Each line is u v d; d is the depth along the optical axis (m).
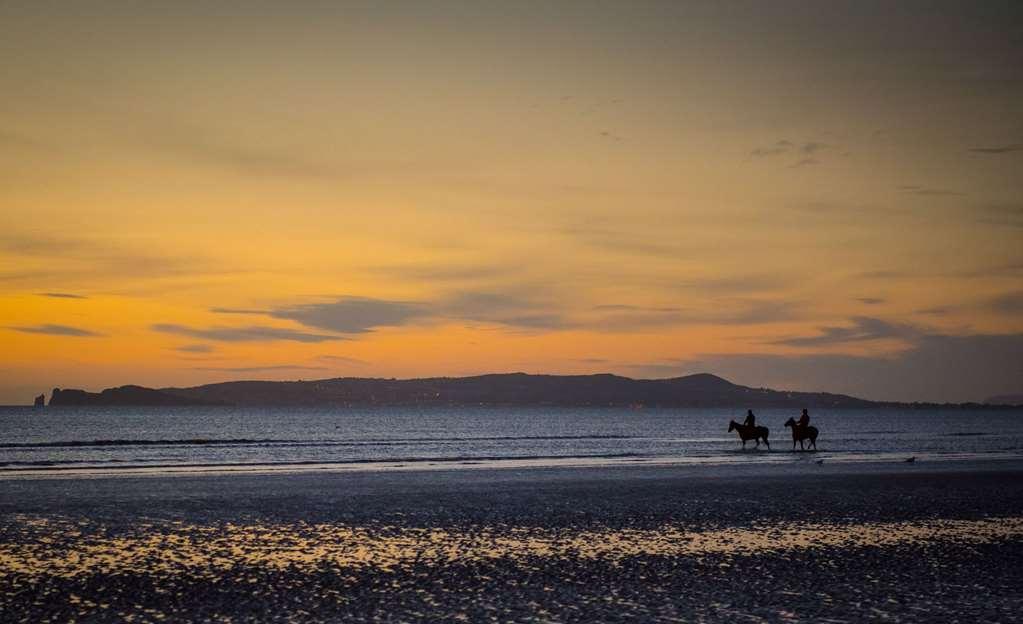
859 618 12.17
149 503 25.25
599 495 27.98
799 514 23.75
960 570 15.83
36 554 16.92
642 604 12.95
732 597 13.45
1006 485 32.62
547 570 15.59
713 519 22.64
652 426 159.00
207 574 15.12
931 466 42.41
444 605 12.85
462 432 120.56
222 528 20.61
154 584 14.24
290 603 12.95
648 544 18.62
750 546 18.44
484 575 15.10
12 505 24.55
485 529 20.69
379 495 27.66
